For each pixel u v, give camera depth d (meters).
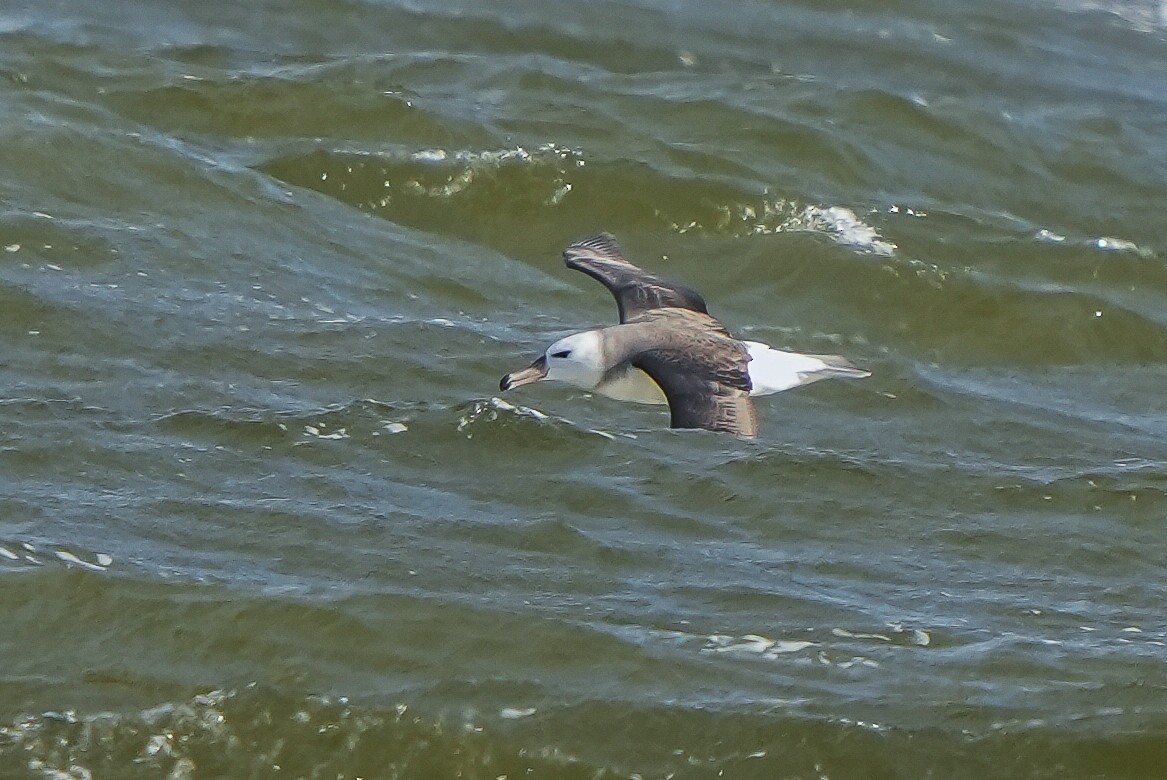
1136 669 15.61
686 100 25.64
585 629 15.53
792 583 16.67
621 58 27.06
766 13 28.70
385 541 16.67
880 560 17.31
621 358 12.08
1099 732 14.76
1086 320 22.34
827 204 23.66
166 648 15.05
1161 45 29.34
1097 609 16.78
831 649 15.63
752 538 17.45
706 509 17.81
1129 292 23.27
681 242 23.23
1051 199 24.98
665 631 15.70
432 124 24.28
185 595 15.61
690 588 16.44
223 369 19.36
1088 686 15.34
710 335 12.21
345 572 16.16
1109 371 21.81
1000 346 22.08
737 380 11.77
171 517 16.77
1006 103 27.05
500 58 26.34
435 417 18.69
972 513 18.28
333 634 15.29
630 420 19.03
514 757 14.29
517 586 16.20
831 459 18.84
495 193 23.47
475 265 22.38
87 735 14.20
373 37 26.89
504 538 16.95
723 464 18.50
